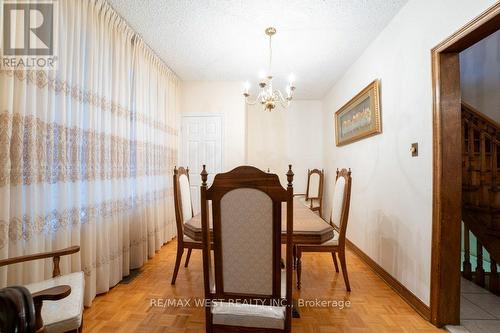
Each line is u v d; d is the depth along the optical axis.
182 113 3.94
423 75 1.79
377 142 2.49
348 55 2.95
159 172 3.12
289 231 1.07
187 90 3.96
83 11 1.82
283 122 4.89
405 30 2.02
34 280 1.42
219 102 3.95
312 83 3.93
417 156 1.85
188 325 1.60
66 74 1.67
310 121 4.90
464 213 2.36
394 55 2.19
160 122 3.16
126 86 2.38
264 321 1.08
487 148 2.44
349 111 3.22
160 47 2.82
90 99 1.87
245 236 1.09
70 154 1.71
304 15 2.19
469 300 1.93
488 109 2.95
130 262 2.52
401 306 1.85
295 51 2.87
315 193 4.61
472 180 2.45
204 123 3.95
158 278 2.30
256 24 2.34
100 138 2.01
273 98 2.59
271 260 1.09
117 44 2.22
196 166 3.94
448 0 1.55
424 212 1.76
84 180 1.83
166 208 3.37
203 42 2.70
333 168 4.11
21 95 1.39
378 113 2.40
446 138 1.60
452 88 1.61
